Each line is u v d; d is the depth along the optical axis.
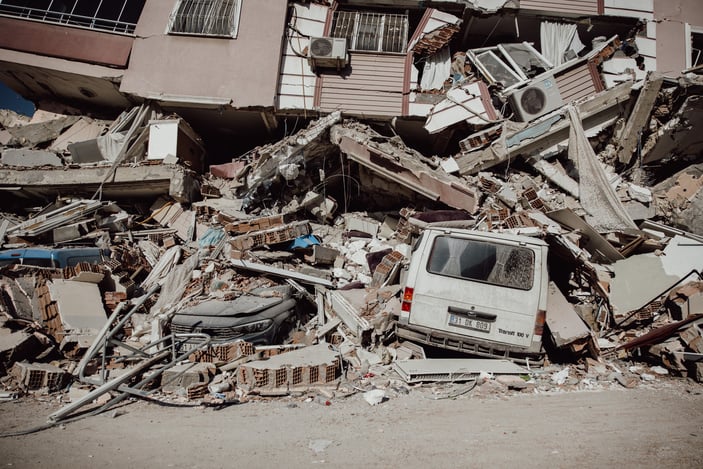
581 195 11.06
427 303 5.79
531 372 5.36
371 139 11.35
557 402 4.31
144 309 7.65
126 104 14.02
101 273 7.43
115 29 13.17
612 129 12.42
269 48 13.03
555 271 8.53
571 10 13.38
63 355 5.95
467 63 13.46
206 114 13.54
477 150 12.09
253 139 15.34
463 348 5.69
